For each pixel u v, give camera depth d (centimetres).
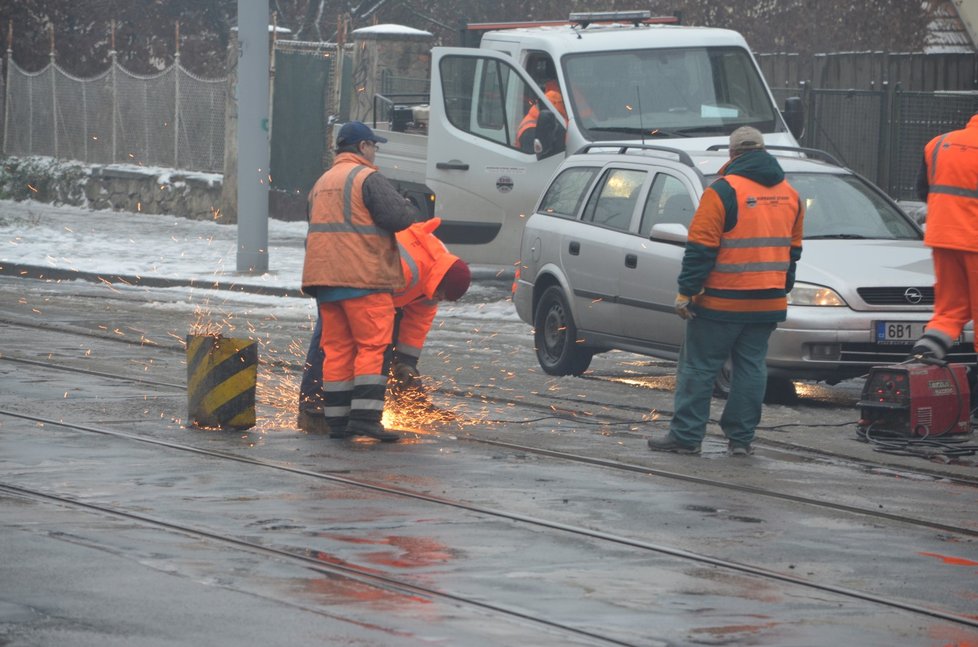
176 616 911
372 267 1524
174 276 3244
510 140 2839
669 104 2712
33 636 865
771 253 1504
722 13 4847
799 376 1834
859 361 1823
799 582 1034
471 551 1095
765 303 1505
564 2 5350
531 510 1233
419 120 3225
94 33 5991
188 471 1362
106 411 1667
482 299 3003
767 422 1714
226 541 1105
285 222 4538
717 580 1034
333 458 1443
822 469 1462
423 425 1652
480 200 2869
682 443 1520
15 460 1390
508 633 896
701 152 2088
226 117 4616
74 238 4006
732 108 2738
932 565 1090
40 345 2219
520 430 1631
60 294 3008
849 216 2016
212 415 1573
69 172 5138
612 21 3042
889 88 3603
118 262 3491
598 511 1236
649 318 1973
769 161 1519
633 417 1739
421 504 1248
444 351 2338
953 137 1631
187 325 2531
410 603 955
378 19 5878
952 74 3775
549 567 1055
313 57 4462
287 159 4578
